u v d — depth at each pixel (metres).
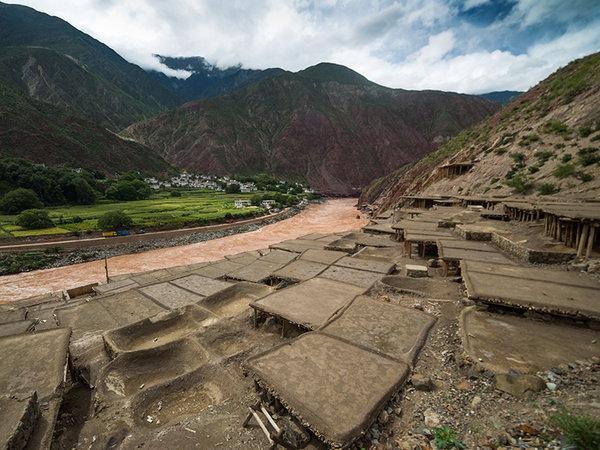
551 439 4.69
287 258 22.28
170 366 9.35
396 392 6.35
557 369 6.41
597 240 13.10
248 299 14.64
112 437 6.25
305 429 5.69
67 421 6.79
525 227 18.16
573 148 30.48
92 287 21.70
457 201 33.19
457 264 14.45
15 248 37.22
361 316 9.74
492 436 5.04
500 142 44.41
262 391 6.88
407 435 5.42
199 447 5.78
